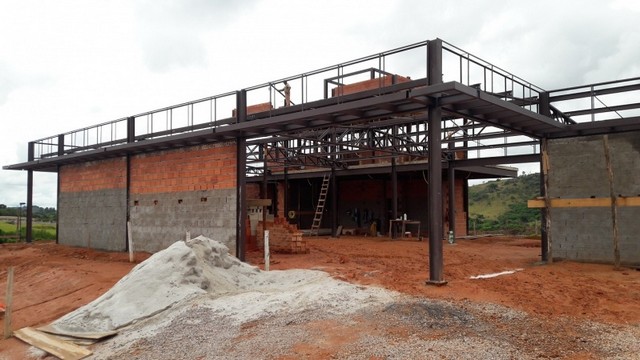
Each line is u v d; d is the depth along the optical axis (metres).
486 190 60.53
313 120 12.73
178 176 16.67
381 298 8.88
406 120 16.06
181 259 10.67
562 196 14.52
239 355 7.11
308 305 8.83
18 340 9.59
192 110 16.16
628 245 13.46
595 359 6.25
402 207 28.41
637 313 8.20
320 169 28.83
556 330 7.29
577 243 14.30
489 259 15.70
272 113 13.82
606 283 10.70
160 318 9.22
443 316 7.80
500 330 7.27
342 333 7.45
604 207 13.93
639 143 13.36
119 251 19.02
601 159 13.95
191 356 7.38
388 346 6.84
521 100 13.23
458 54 10.34
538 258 16.06
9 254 21.06
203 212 15.68
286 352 6.99
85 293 12.21
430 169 10.11
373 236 27.59
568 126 13.94
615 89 13.32
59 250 20.53
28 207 25.23
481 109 10.88
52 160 21.92
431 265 9.98
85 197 21.31
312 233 28.77
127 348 8.10
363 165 26.81
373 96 11.37
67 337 9.20
